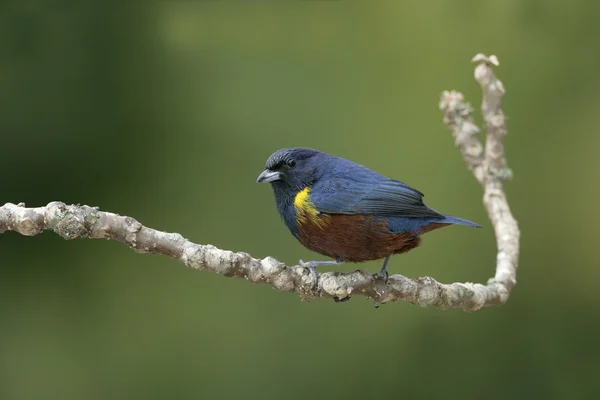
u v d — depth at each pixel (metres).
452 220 8.57
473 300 8.06
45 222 6.25
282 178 8.91
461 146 10.06
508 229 9.36
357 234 8.55
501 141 9.74
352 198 8.52
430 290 7.70
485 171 9.87
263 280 7.01
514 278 8.81
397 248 8.75
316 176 8.88
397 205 8.50
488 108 9.76
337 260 8.93
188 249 6.54
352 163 9.07
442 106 10.30
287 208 8.98
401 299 7.64
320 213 8.59
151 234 6.47
